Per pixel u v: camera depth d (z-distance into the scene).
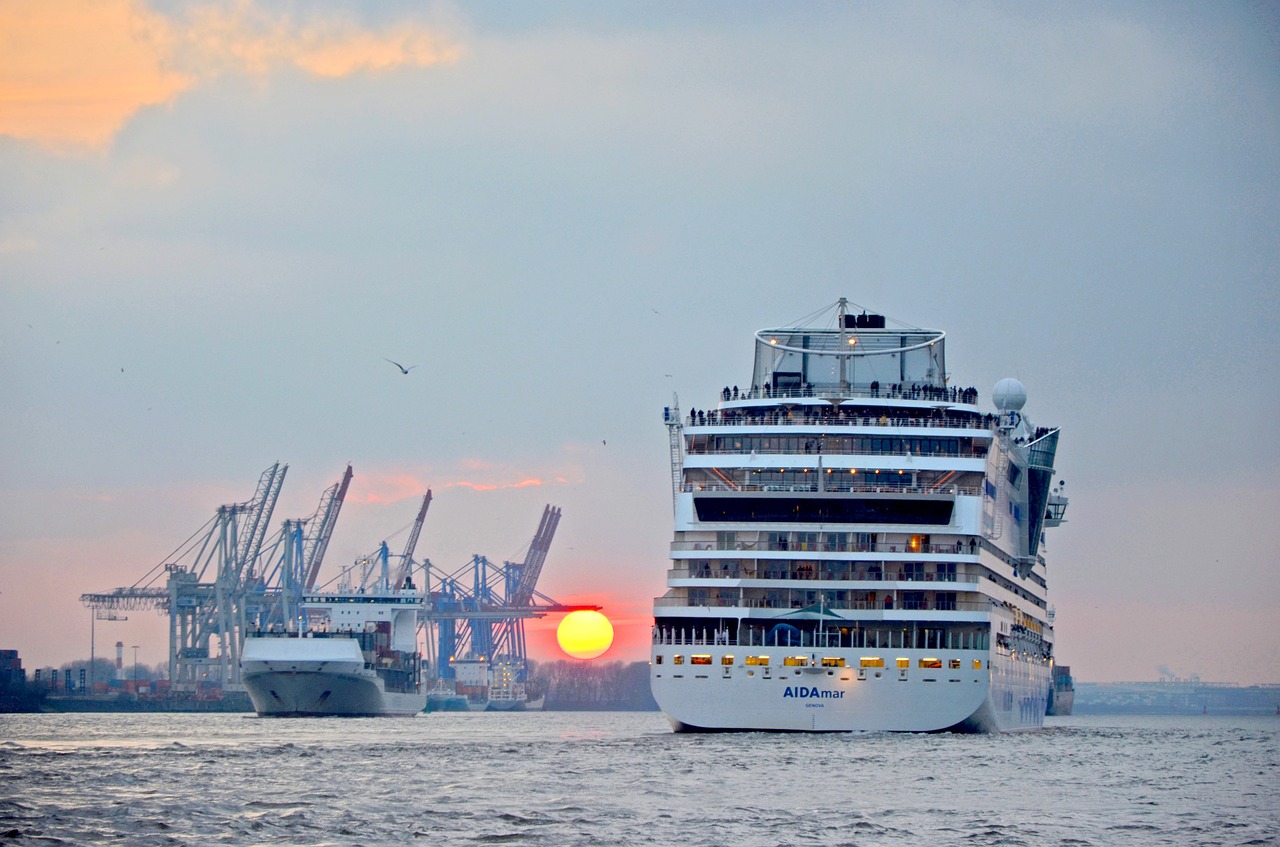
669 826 162.88
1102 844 157.50
